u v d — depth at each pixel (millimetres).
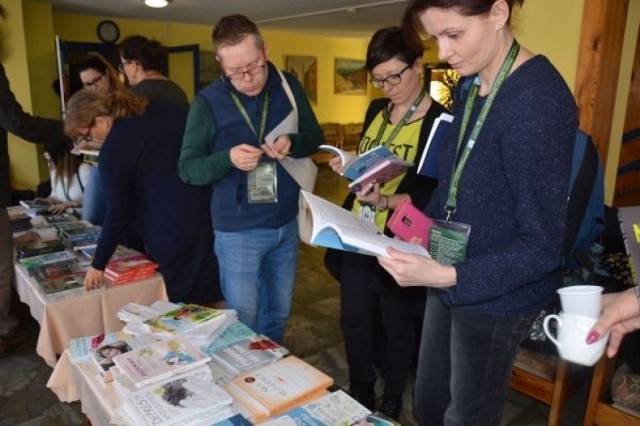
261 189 1780
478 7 851
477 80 1048
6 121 2275
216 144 1777
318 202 1191
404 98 1768
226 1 5910
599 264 1859
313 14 6926
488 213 984
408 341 1904
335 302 3373
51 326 1791
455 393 1139
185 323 1462
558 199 878
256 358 1332
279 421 1091
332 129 10359
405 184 1751
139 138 1880
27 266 2117
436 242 1054
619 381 1835
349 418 1109
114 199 1865
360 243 959
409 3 941
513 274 896
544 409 2197
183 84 8188
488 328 1037
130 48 2594
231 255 1833
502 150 919
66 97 5242
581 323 922
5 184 2285
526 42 2354
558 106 870
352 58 10820
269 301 2049
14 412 2158
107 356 1287
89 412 1261
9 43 4184
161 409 1058
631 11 2402
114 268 1975
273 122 1794
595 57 2100
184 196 1992
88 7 6266
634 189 3311
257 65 1635
